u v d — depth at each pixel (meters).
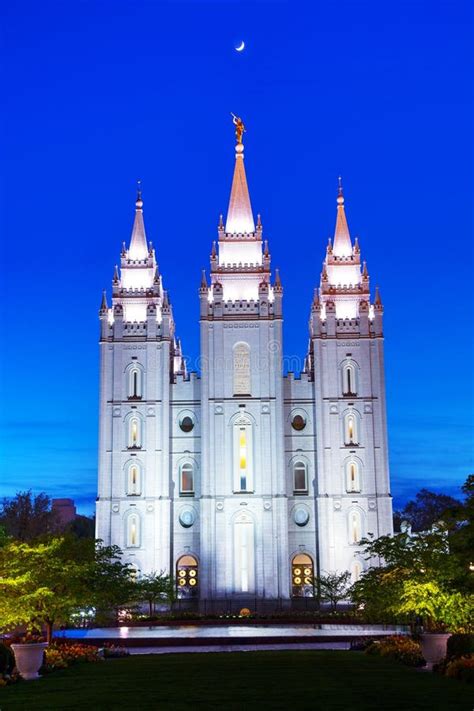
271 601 95.06
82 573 51.59
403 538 58.34
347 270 106.75
